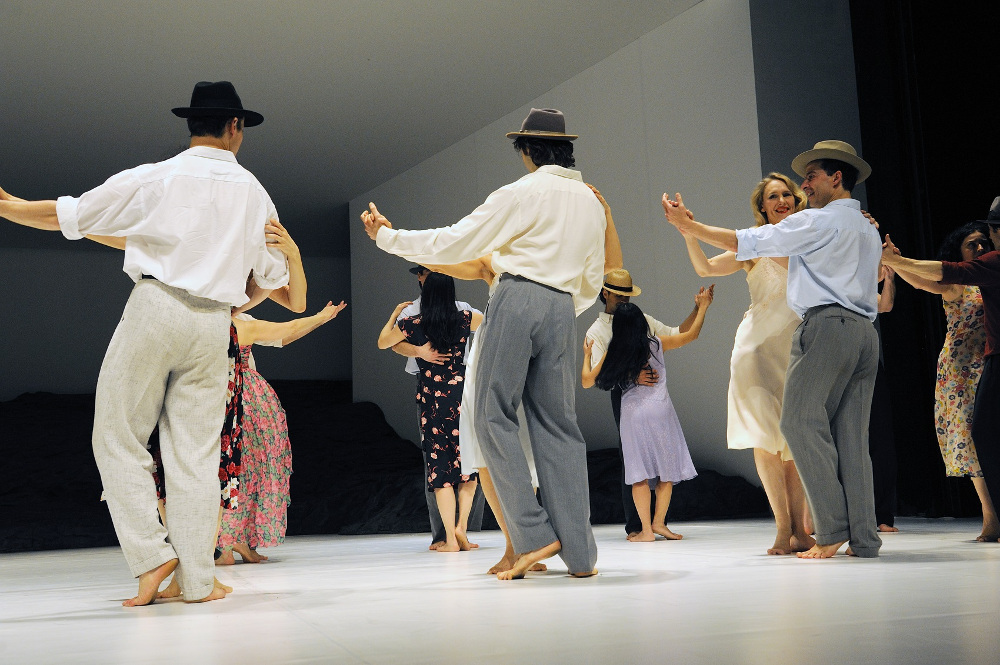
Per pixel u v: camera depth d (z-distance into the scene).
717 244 3.10
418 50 8.30
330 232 14.12
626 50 8.14
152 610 2.18
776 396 3.59
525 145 2.91
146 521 2.29
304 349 15.28
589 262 2.87
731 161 7.11
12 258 14.02
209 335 2.35
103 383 2.29
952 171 6.21
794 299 3.20
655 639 1.55
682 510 6.39
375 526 6.95
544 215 2.75
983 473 3.59
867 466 3.17
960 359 3.99
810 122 7.18
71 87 8.73
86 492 9.26
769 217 3.85
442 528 4.64
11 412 12.16
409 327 4.58
